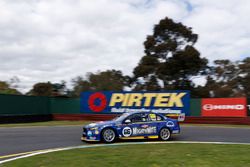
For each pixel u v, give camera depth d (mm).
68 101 31344
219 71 51094
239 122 24453
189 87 43406
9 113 27047
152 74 43625
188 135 16250
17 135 16078
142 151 10492
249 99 24812
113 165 8219
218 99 25828
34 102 29984
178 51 42875
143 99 28266
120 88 48125
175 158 9133
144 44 44875
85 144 12977
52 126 22500
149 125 13977
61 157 9414
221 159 8984
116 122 13586
